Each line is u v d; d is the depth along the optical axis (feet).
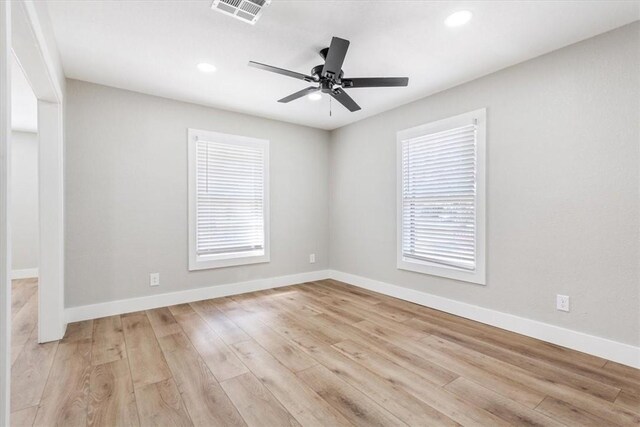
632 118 7.27
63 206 9.32
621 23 7.30
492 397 6.17
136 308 11.32
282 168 15.10
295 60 9.21
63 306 9.29
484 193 9.96
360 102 12.44
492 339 8.85
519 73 9.21
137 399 6.09
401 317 10.68
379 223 13.88
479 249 10.11
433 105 11.57
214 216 13.20
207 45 8.38
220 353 8.02
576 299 8.14
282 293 13.76
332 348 8.32
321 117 14.46
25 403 5.95
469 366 7.36
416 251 12.24
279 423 5.45
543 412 5.72
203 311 11.32
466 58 8.98
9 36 3.38
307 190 15.96
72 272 10.23
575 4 6.64
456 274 10.78
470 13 7.00
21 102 13.01
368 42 8.18
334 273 16.44
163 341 8.72
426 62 9.21
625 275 7.38
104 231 10.78
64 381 6.70
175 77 10.23
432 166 11.62
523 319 9.14
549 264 8.61
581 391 6.35
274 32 7.77
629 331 7.33
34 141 18.15
